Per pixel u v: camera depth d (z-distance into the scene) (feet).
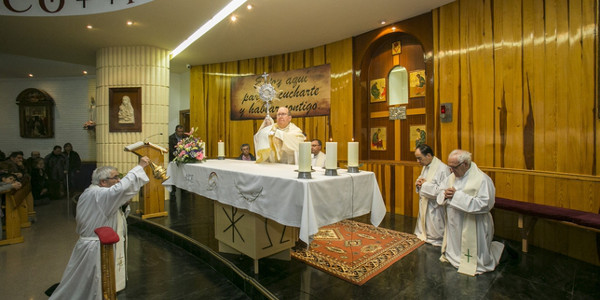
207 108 27.50
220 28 18.66
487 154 14.17
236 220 10.78
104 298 7.24
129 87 21.25
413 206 17.47
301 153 7.76
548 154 12.14
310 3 15.37
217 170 10.46
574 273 9.99
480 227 10.19
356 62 20.16
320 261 10.82
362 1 15.21
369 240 13.07
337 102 21.12
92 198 8.63
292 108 23.54
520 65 13.01
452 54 15.44
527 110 12.78
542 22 12.29
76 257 8.53
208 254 12.06
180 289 10.06
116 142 21.34
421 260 11.03
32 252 13.93
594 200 10.78
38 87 31.96
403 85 18.57
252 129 25.55
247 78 25.64
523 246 11.83
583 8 11.08
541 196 12.31
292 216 7.48
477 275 9.83
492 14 13.92
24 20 16.72
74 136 31.94
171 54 24.18
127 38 19.77
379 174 19.03
